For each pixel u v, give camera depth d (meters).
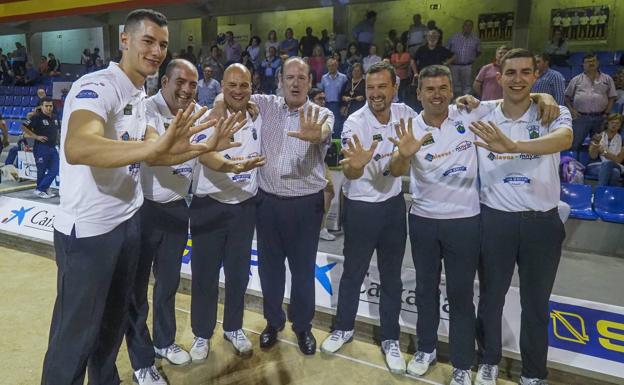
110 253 1.83
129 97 1.76
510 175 2.17
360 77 6.46
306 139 2.26
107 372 2.12
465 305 2.36
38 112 5.90
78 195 1.75
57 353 1.84
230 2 10.48
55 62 13.97
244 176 2.49
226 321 2.74
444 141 2.27
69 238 1.78
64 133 1.72
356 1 9.28
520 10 8.50
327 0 9.55
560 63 7.38
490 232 2.23
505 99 2.17
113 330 2.06
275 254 2.70
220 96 2.48
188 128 1.53
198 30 13.30
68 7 9.60
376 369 2.61
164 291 2.55
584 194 4.45
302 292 2.68
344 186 2.61
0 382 2.42
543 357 2.31
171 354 2.62
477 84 5.68
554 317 2.54
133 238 1.94
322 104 4.87
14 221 4.51
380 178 2.47
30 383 2.42
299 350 2.79
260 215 2.63
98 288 1.83
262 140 2.56
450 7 10.16
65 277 1.80
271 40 9.64
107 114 1.65
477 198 2.30
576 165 4.86
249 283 3.30
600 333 2.44
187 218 2.51
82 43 15.56
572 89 5.51
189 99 2.35
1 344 2.77
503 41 9.70
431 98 2.19
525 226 2.16
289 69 2.45
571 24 9.06
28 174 6.85
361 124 2.47
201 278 2.60
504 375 2.56
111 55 12.80
